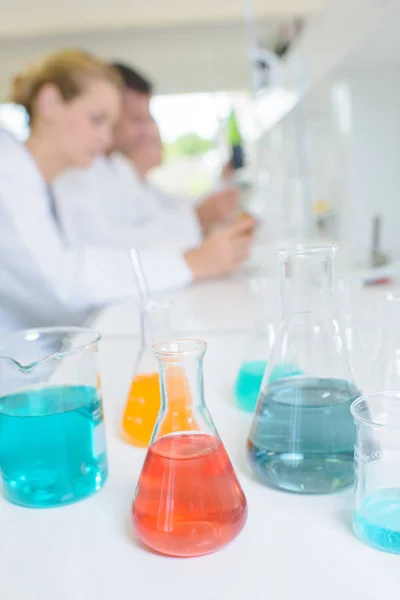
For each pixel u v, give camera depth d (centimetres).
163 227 258
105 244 253
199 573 42
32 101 230
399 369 58
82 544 46
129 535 47
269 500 51
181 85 317
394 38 155
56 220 247
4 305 166
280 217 218
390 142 206
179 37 307
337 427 51
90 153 239
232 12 272
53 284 158
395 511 44
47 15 270
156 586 40
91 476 54
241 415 73
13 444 52
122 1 251
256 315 76
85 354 57
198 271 178
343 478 51
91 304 161
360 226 210
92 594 40
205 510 43
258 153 274
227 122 297
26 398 54
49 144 233
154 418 64
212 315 132
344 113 211
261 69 246
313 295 56
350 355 68
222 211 250
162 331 69
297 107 250
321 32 199
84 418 53
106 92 232
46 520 50
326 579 40
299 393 52
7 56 307
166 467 44
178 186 333
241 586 40
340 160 223
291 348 55
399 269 136
